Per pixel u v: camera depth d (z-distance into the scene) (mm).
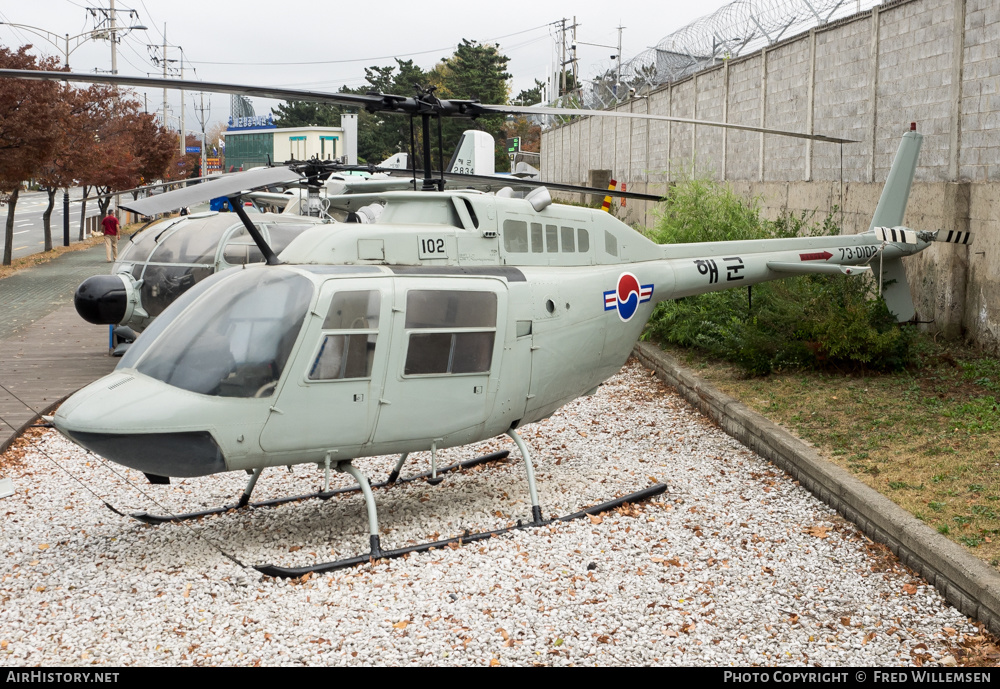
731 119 18250
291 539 6082
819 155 14125
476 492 7082
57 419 5215
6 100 19141
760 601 4945
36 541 6070
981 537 5160
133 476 7609
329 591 5121
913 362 9609
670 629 4605
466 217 6230
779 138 15734
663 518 6301
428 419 5836
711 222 12781
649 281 7457
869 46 12484
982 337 9812
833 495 6383
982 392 8492
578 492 6969
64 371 11102
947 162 10625
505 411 6246
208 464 5262
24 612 4906
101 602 5016
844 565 5406
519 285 6242
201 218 10562
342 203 7062
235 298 5418
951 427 7445
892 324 9680
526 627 4645
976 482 6121
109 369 11242
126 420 4992
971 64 10117
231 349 5266
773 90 15945
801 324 9914
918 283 10906
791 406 8484
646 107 25297
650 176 24797
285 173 5840
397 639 4523
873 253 9508
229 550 5863
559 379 6656
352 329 5449
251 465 5426
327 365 5395
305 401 5375
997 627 4398
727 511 6426
